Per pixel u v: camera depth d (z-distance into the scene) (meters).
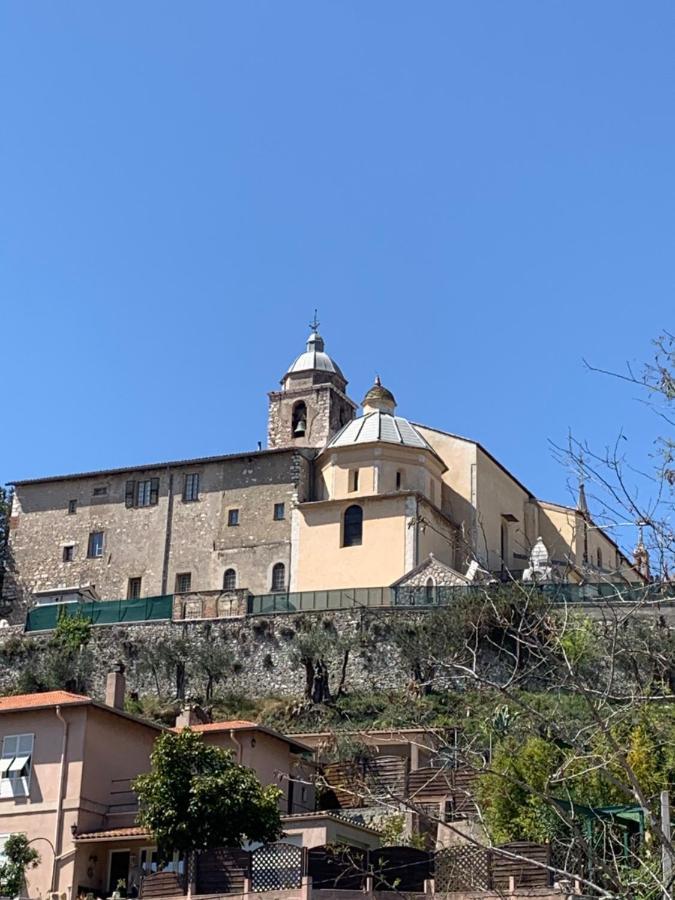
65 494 82.25
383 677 62.88
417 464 76.44
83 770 41.94
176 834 36.56
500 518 81.12
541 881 29.92
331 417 84.50
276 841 37.78
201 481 79.62
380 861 28.20
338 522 74.50
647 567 16.95
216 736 45.06
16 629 71.81
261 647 66.75
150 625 68.94
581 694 17.38
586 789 32.25
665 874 17.56
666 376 16.62
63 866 40.59
